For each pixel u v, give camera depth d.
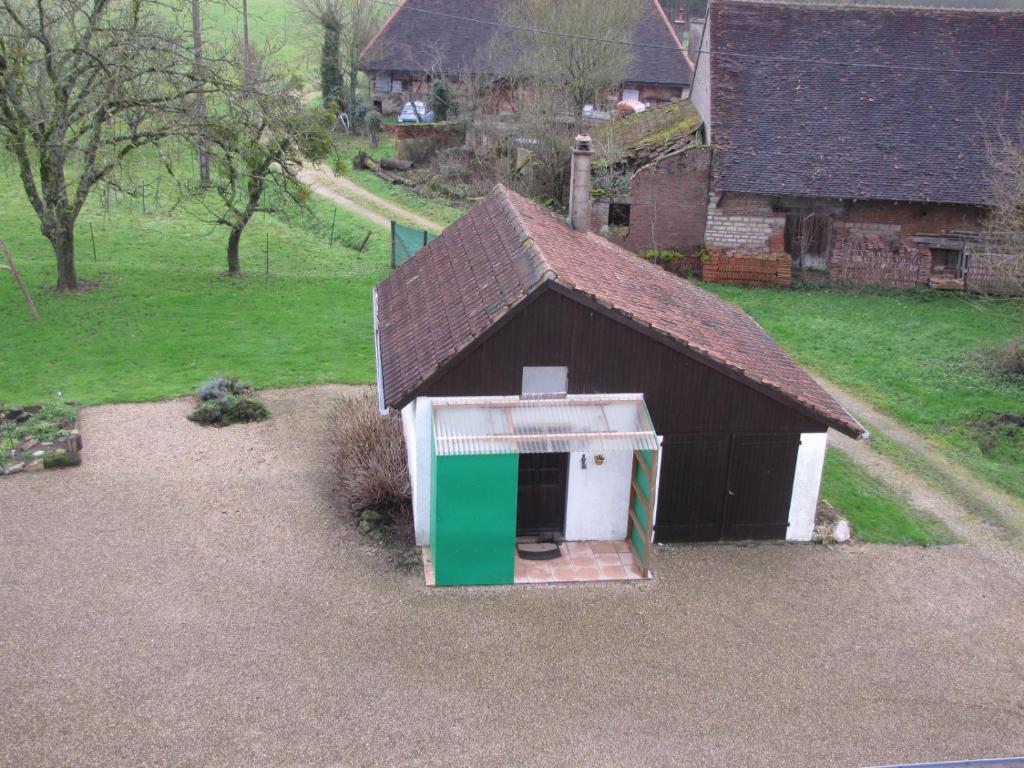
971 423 21.77
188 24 43.06
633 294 16.30
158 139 26.59
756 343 18.28
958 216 30.48
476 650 13.09
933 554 16.38
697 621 14.02
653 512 14.52
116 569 14.54
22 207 35.81
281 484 17.47
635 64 51.22
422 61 52.19
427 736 11.47
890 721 12.16
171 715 11.55
